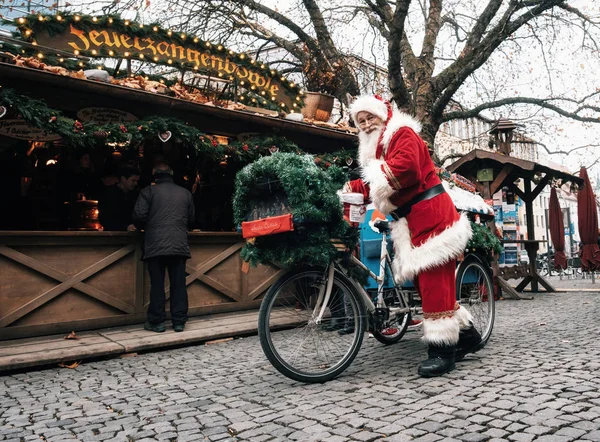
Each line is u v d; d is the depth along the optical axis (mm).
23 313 4898
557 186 11602
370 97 3559
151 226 5188
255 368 3840
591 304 7699
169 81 6906
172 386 3383
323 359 3391
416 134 3387
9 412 2893
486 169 9430
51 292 5074
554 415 2424
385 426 2377
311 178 3203
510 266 10414
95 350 4359
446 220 3367
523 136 16125
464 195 4691
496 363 3580
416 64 13016
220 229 7824
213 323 5660
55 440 2412
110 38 6242
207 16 11562
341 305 3492
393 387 3062
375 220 3980
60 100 5180
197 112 6023
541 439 2141
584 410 2494
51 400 3131
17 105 4426
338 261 3488
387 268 3945
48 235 5082
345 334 3465
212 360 4219
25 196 7297
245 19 12383
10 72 4652
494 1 12562
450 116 14312
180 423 2590
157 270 5223
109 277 5531
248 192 3467
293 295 3361
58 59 6070
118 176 6332
